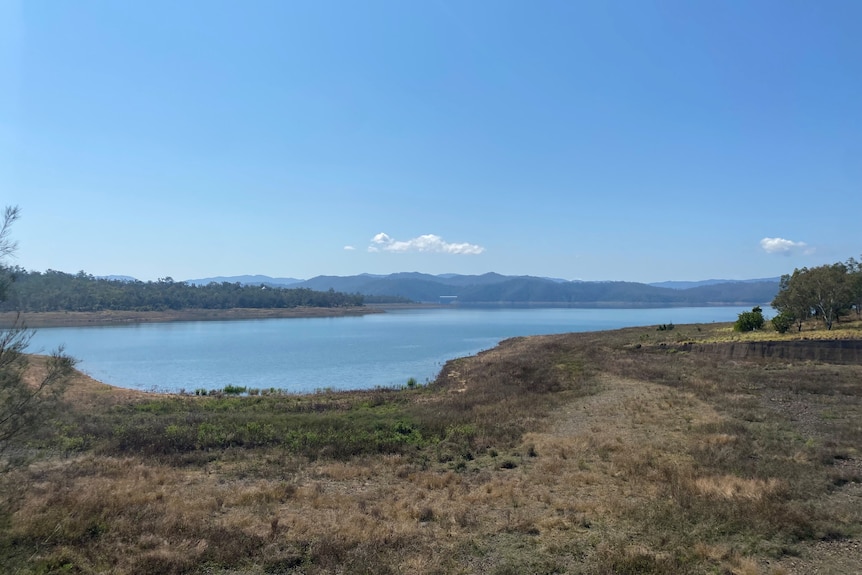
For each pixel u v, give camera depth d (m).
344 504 10.16
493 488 11.05
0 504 7.81
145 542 8.03
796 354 33.12
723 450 13.15
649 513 9.08
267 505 10.09
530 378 30.03
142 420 20.39
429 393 29.42
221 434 16.97
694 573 6.89
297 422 19.31
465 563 7.43
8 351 6.93
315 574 7.08
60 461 13.92
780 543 7.83
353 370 46.78
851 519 8.70
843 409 18.56
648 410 19.45
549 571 7.13
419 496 10.69
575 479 11.48
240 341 77.75
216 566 7.43
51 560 7.25
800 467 11.73
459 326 119.12
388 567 7.17
